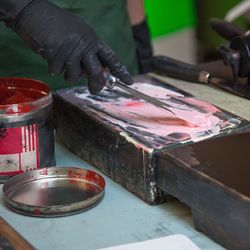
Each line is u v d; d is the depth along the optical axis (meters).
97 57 1.17
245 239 0.91
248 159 1.01
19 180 1.14
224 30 1.55
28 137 1.16
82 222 1.04
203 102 1.28
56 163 1.26
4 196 1.09
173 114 1.20
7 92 1.27
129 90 1.26
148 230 1.01
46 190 1.12
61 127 1.34
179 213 1.06
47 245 0.98
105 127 1.17
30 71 1.59
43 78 1.60
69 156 1.29
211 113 1.22
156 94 1.33
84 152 1.26
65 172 1.16
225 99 1.35
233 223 0.93
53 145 1.23
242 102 1.33
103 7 1.65
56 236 1.00
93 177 1.15
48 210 1.05
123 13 1.72
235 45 1.40
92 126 1.21
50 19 1.16
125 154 1.12
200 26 2.72
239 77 1.42
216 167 0.99
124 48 1.74
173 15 2.59
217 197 0.95
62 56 1.15
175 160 1.02
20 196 1.10
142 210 1.08
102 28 1.66
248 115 1.25
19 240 0.98
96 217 1.06
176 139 1.10
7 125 1.13
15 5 1.16
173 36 2.62
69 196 1.10
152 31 2.55
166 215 1.06
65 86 1.60
